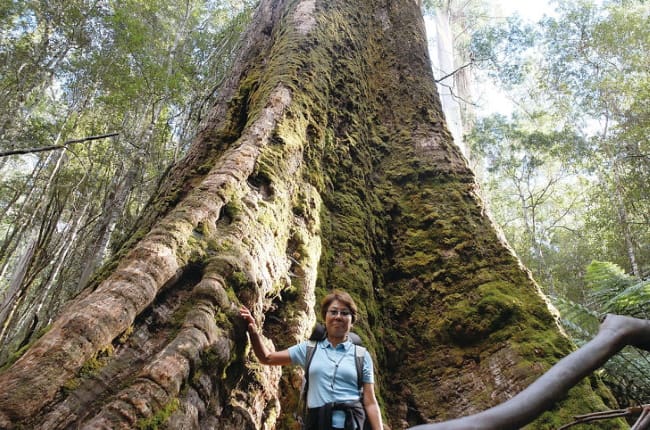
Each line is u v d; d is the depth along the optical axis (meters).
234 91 7.71
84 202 17.28
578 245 22.92
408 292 5.67
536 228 25.27
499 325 4.97
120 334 2.77
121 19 16.95
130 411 2.34
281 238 4.42
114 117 19.80
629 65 21.06
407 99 8.48
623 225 17.67
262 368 3.53
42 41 18.92
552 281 19.92
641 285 6.48
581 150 19.53
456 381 4.75
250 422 3.21
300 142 5.57
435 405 4.66
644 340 1.02
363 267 5.47
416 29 9.89
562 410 4.12
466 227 6.08
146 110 18.44
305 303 4.29
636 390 5.93
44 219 7.00
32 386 2.27
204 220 3.67
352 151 6.79
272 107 5.60
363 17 9.48
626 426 4.07
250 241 3.83
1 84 18.62
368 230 6.00
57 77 20.58
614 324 1.02
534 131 20.86
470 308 5.20
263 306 3.84
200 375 2.83
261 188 4.61
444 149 7.33
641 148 18.02
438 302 5.46
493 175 24.09
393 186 6.93
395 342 5.21
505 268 5.58
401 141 7.66
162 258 3.14
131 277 2.94
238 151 4.67
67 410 2.31
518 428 0.79
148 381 2.52
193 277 3.37
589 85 21.81
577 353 0.95
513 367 4.53
